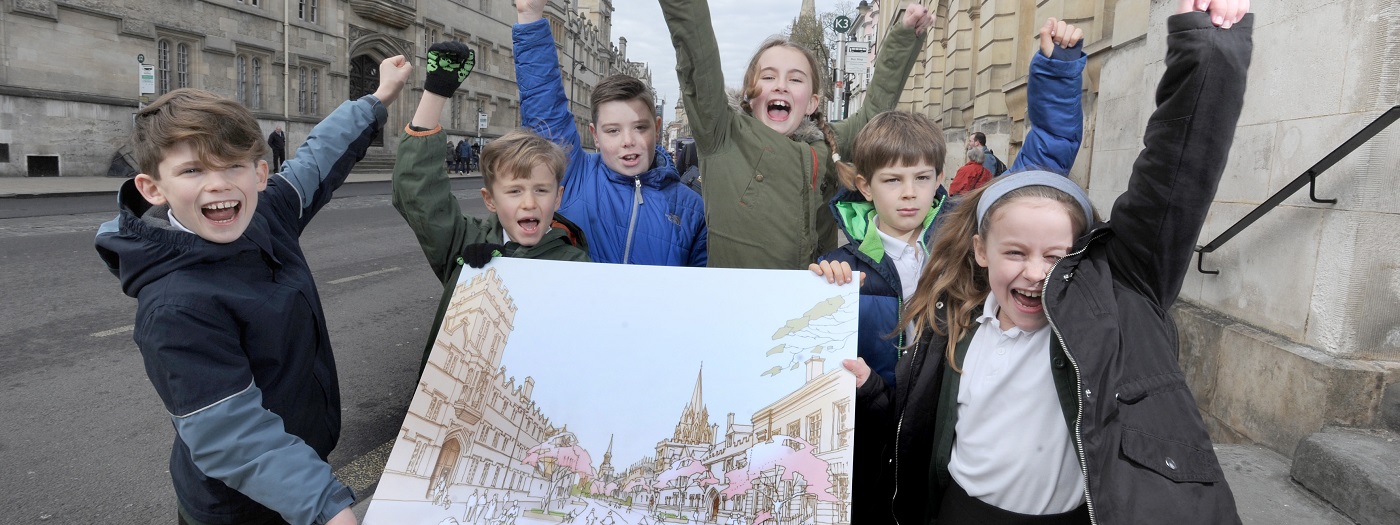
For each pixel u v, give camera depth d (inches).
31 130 714.2
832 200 84.9
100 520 104.7
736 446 56.7
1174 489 47.8
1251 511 97.0
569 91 2315.5
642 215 99.2
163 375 48.9
